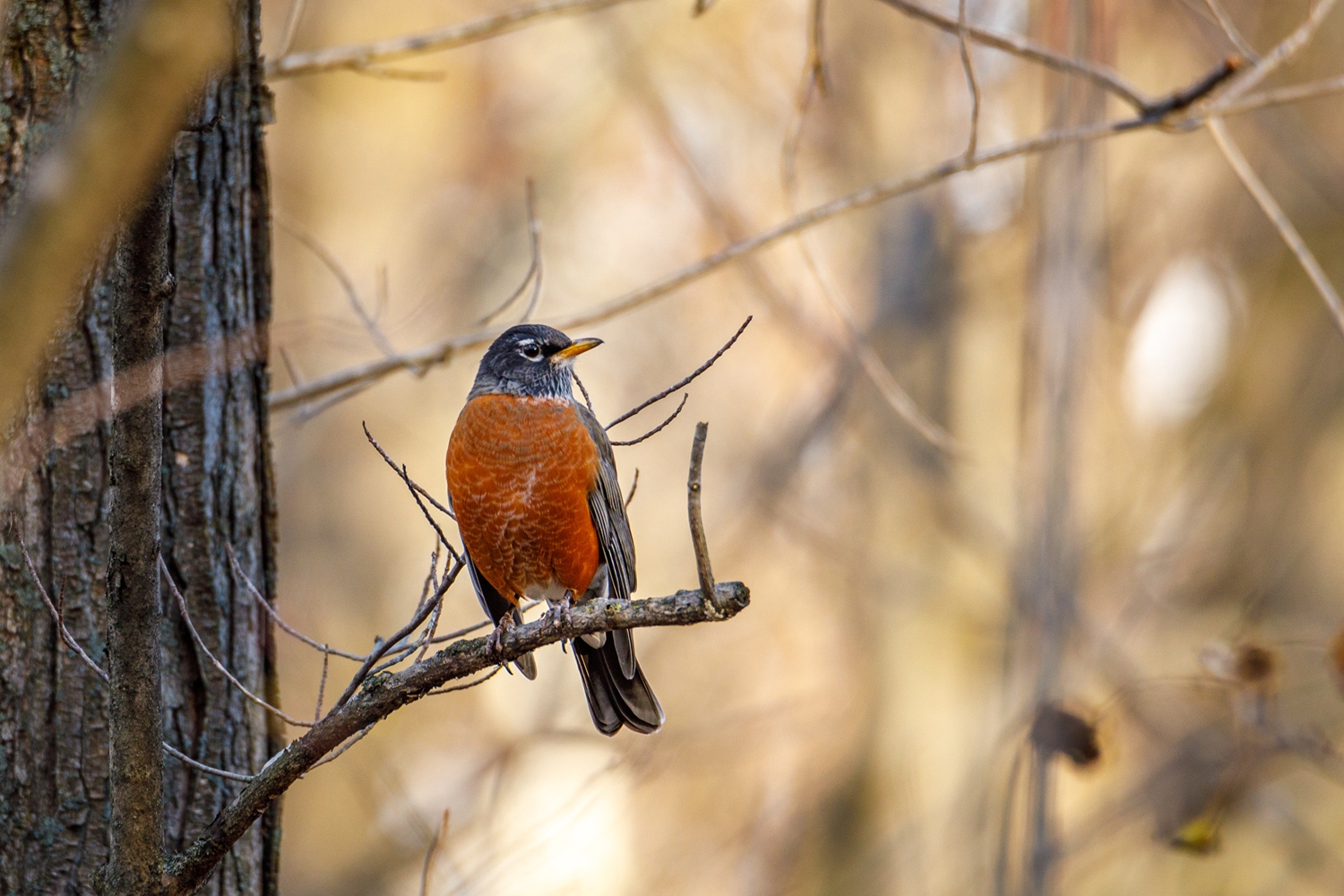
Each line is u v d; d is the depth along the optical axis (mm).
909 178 7781
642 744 10836
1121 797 11688
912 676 14266
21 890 5188
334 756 4680
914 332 14867
